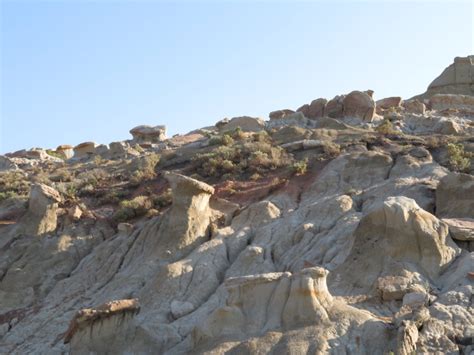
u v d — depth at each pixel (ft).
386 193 96.22
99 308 71.51
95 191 124.67
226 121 173.27
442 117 142.41
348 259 78.07
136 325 72.74
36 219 106.93
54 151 186.60
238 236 92.84
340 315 65.62
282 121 156.76
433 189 93.71
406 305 68.18
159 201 111.75
